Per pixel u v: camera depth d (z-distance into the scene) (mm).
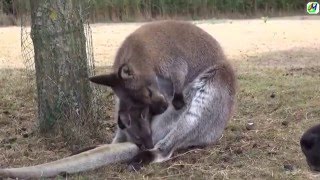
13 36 4984
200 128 1826
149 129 1654
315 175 1593
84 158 1606
